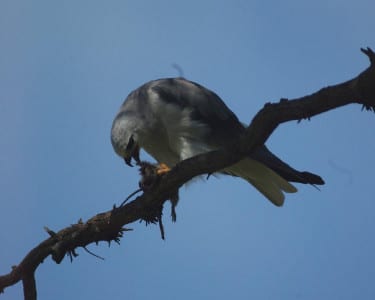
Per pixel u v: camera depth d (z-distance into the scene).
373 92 7.36
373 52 7.20
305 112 7.88
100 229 10.38
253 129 8.45
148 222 10.42
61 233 10.50
